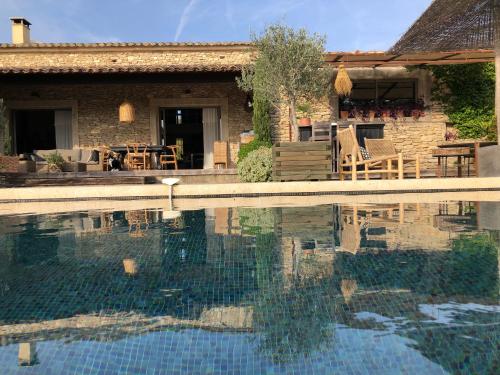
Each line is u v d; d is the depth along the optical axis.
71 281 1.85
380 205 4.57
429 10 8.01
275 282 1.77
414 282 1.72
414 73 13.19
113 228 3.32
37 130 13.77
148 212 4.39
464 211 3.95
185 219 3.77
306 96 10.41
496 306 1.44
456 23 9.04
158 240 2.77
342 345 1.18
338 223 3.33
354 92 13.66
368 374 1.04
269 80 9.92
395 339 1.21
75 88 13.16
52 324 1.37
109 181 10.23
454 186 6.00
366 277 1.81
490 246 2.36
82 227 3.40
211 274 1.92
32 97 13.08
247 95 13.16
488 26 9.28
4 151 11.09
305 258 2.17
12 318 1.42
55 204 5.41
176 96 13.39
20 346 1.21
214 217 3.87
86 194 5.77
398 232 2.87
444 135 13.10
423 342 1.19
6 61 13.26
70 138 13.34
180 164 15.84
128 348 1.19
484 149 7.29
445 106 13.19
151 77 11.58
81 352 1.17
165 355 1.15
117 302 1.57
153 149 11.70
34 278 1.91
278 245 2.52
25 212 4.54
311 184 5.93
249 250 2.40
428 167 12.96
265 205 4.82
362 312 1.42
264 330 1.29
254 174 8.70
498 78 7.18
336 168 8.63
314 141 8.20
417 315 1.37
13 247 2.62
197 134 15.96
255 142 10.55
